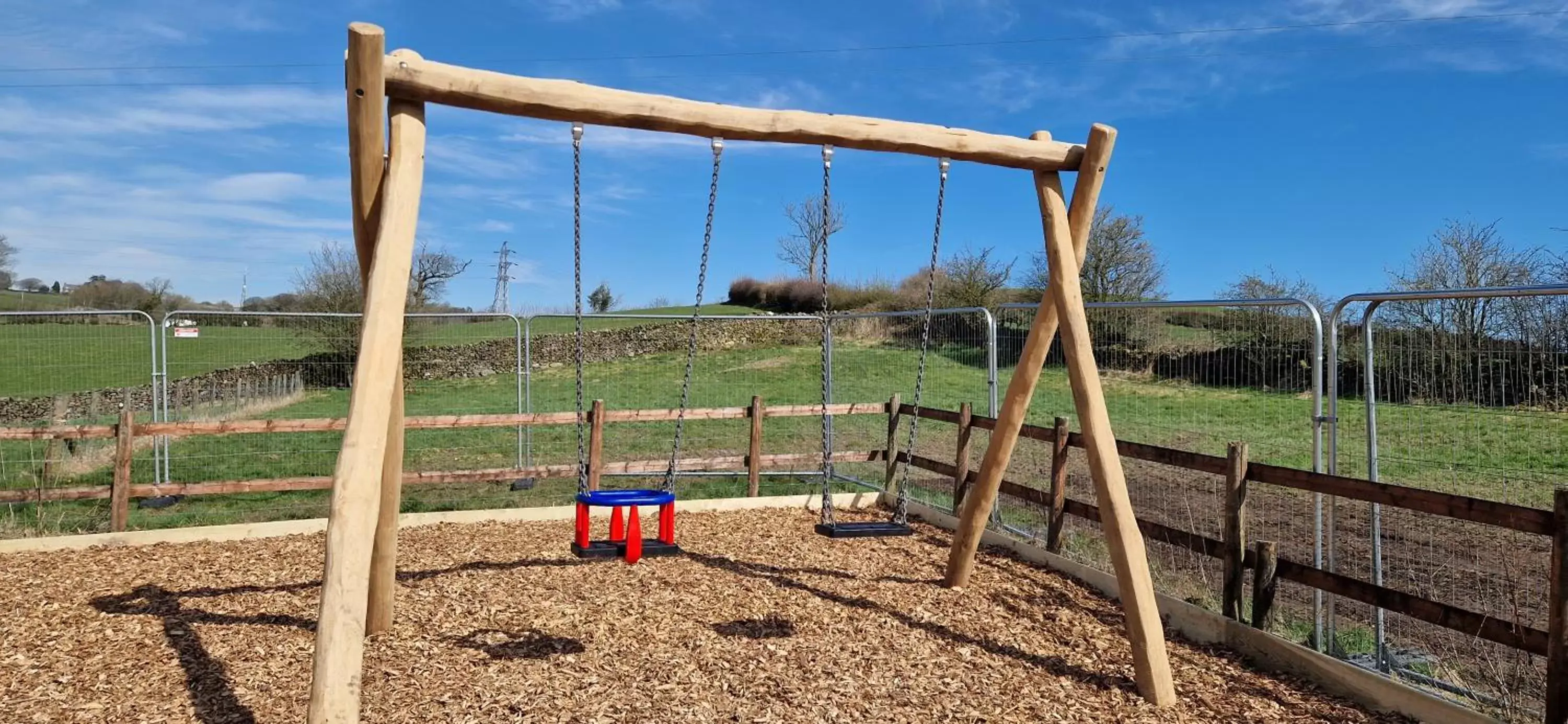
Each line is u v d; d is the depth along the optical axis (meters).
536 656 4.52
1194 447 6.40
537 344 19.30
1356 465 6.14
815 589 5.86
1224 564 5.00
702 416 8.77
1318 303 8.47
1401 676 4.42
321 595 3.29
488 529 7.64
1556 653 3.35
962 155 4.88
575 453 11.71
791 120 4.62
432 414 14.62
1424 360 4.64
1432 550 5.42
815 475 9.84
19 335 11.91
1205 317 6.43
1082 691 4.29
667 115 4.39
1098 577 6.02
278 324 13.66
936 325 10.34
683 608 5.38
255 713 3.83
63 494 7.04
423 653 4.53
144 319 11.78
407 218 3.68
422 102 3.90
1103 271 19.81
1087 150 4.96
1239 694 4.29
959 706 4.05
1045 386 11.02
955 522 7.90
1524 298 4.18
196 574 6.06
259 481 7.46
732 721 3.82
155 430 7.23
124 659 4.43
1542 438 4.10
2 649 4.55
